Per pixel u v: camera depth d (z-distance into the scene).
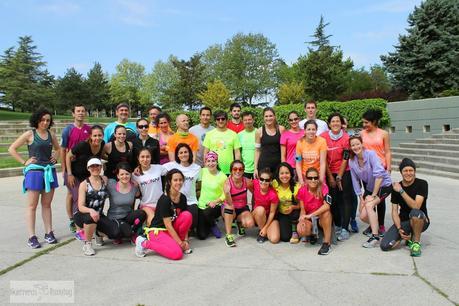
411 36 19.64
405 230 4.75
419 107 15.14
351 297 3.52
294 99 34.25
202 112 6.60
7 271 4.24
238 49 53.53
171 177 4.88
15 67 46.31
